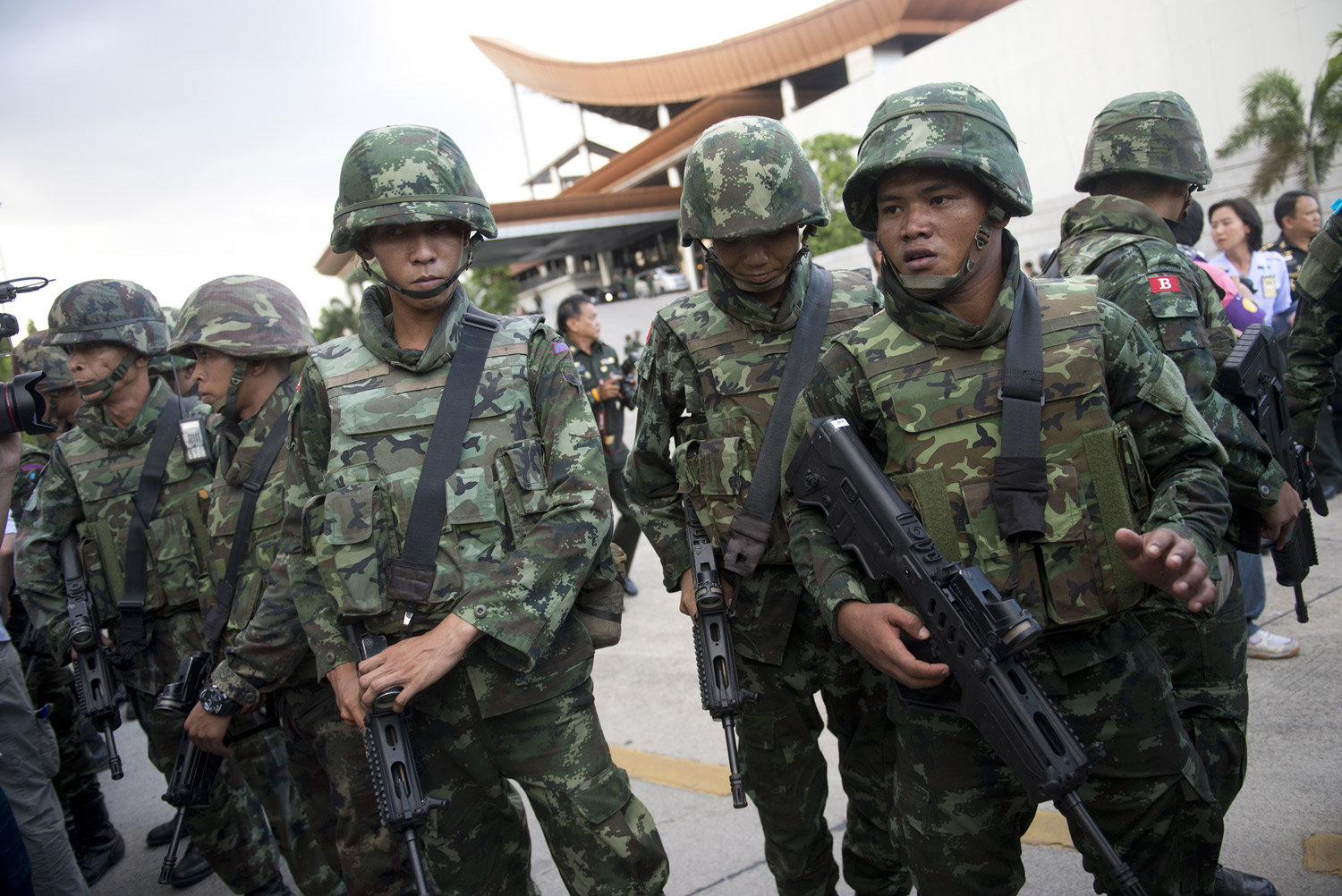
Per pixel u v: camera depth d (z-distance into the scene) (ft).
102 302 9.98
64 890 8.68
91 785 12.92
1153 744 5.44
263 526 8.73
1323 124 68.03
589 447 7.01
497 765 6.81
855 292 8.09
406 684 6.08
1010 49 104.47
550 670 6.73
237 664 7.67
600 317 154.71
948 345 5.62
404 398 6.84
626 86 200.85
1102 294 7.55
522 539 6.71
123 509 10.23
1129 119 8.05
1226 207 18.85
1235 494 6.84
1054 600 5.31
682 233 7.98
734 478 7.80
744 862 9.85
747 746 8.10
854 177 5.65
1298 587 7.95
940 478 5.54
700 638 7.47
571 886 6.86
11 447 7.25
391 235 6.75
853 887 8.28
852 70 157.69
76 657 10.19
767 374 7.82
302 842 9.67
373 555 6.59
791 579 7.74
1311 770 9.39
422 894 6.22
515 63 226.58
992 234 5.53
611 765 7.00
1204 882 5.63
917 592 5.48
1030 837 9.27
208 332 8.68
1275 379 7.48
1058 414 5.37
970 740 5.60
